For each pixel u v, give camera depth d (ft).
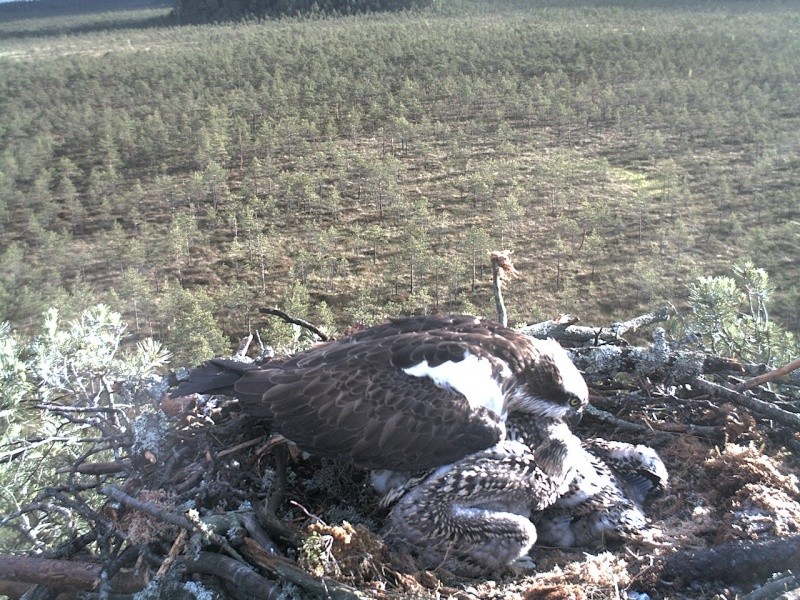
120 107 242.58
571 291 105.60
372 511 18.71
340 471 18.85
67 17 584.40
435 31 352.08
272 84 256.73
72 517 20.57
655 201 139.54
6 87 275.80
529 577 16.62
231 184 161.99
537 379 17.87
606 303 103.40
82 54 370.53
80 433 25.09
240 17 473.26
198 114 218.18
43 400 21.63
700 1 434.71
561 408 18.16
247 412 17.49
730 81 236.22
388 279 113.91
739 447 18.94
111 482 18.93
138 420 17.72
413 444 16.76
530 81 249.34
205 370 18.35
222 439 18.67
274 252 126.62
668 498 19.08
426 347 17.26
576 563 16.71
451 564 17.02
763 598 14.57
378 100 231.91
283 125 194.90
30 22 560.61
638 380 21.63
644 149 172.45
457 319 19.10
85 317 26.00
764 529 16.80
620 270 111.75
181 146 192.54
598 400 21.45
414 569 16.34
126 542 16.67
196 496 16.79
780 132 179.93
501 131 190.70
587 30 339.36
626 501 18.30
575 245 120.57
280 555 15.28
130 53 354.13
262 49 322.96
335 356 17.60
